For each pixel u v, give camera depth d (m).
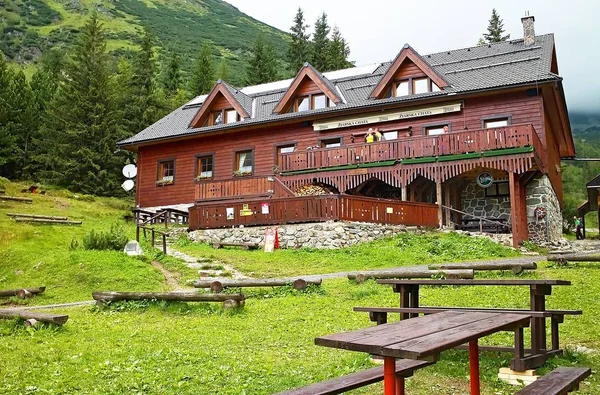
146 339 9.33
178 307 12.12
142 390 6.39
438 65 29.02
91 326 10.78
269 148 30.52
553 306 10.48
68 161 42.69
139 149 34.62
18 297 14.95
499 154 22.50
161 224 29.83
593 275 13.93
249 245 21.88
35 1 143.12
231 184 26.98
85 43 46.62
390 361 3.91
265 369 7.10
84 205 35.06
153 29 149.62
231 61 136.75
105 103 45.28
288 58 65.56
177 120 35.00
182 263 18.72
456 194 26.58
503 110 25.22
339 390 4.69
